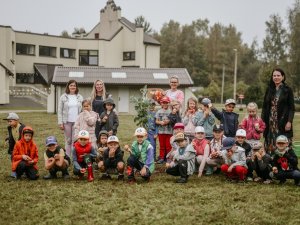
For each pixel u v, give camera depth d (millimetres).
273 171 6523
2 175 7215
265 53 52844
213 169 7559
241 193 5977
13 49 41031
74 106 8336
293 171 6492
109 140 6852
